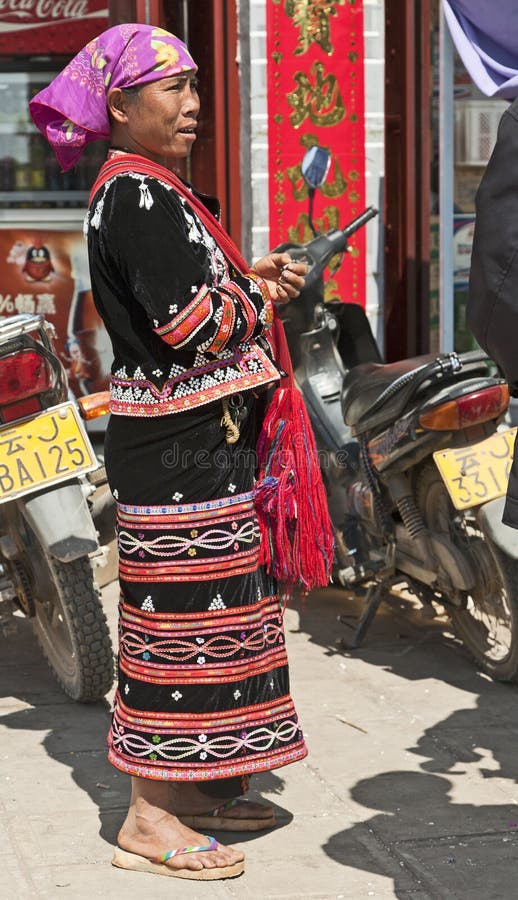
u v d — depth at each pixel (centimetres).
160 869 283
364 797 324
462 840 299
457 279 616
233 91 593
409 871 284
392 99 622
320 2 581
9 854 293
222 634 279
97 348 717
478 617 443
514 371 244
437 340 640
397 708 388
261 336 286
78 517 371
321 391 489
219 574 278
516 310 236
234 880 280
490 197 238
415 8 608
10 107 698
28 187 704
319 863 288
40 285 712
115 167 274
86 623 374
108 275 273
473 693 402
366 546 463
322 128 593
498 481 388
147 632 281
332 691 403
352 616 477
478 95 604
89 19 695
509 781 333
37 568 398
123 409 279
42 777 338
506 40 318
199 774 281
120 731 288
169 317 262
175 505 276
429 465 418
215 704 280
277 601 295
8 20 689
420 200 624
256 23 579
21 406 371
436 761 347
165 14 597
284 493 286
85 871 285
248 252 607
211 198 295
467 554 413
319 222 600
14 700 402
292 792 328
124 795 327
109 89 275
